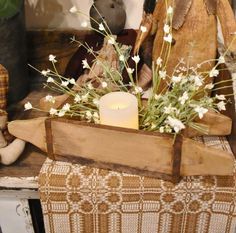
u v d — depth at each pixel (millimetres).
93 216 764
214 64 824
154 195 729
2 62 916
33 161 806
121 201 739
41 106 887
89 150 728
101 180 730
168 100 722
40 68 1067
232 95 764
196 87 740
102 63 823
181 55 825
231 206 732
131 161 713
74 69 961
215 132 794
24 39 963
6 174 775
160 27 860
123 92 759
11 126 777
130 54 919
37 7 1031
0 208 834
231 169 685
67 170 751
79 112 764
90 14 941
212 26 804
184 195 726
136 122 728
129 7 1021
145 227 774
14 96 979
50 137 740
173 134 664
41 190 741
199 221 759
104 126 686
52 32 1025
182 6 805
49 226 785
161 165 698
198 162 684
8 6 840
